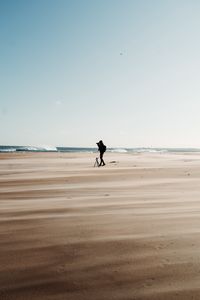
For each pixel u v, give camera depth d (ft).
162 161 110.11
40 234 17.25
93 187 39.11
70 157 153.58
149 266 12.31
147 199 28.99
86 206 25.82
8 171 67.31
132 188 37.52
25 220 20.80
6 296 10.11
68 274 11.69
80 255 13.73
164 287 10.49
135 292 10.19
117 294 10.10
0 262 13.00
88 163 98.63
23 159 129.70
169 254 13.64
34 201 28.96
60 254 13.91
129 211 23.41
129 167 75.72
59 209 24.61
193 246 14.71
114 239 16.10
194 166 77.00
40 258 13.43
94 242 15.61
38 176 54.80
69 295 10.11
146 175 54.19
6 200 29.76
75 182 45.27
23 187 39.88
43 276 11.57
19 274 11.77
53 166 84.12
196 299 9.65
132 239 16.03
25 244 15.46
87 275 11.59
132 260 13.00
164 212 22.75
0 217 21.84
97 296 10.00
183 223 19.29
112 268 12.19
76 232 17.60
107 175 55.16
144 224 19.21
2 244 15.48
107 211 23.57
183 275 11.40
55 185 41.88
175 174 55.06
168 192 33.68
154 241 15.61
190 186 38.70
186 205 25.46
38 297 10.02
